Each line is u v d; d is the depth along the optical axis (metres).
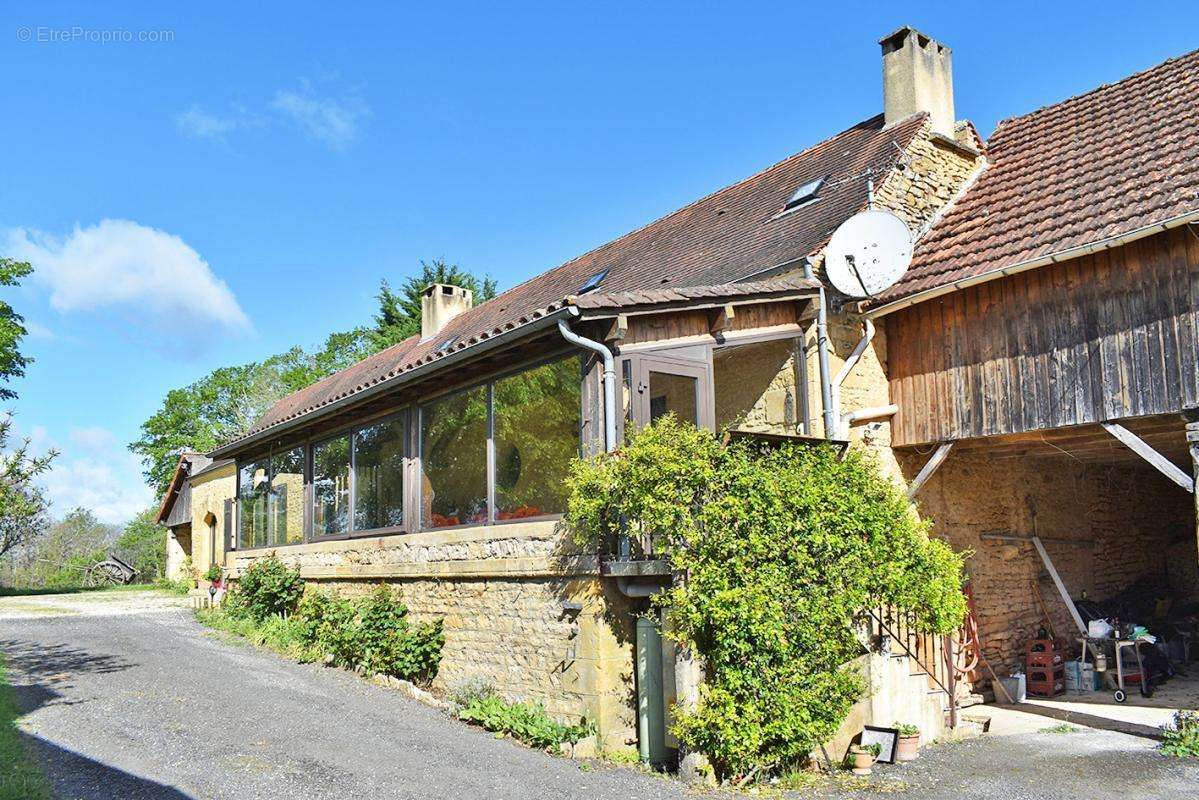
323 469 15.34
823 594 8.01
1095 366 9.31
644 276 14.35
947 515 11.84
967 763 8.70
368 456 13.78
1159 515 16.12
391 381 11.80
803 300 10.57
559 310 8.65
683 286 12.57
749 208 14.49
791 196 13.52
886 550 8.63
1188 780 7.76
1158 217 8.65
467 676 10.77
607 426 8.88
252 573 16.12
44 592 27.52
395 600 12.35
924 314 11.09
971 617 11.59
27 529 28.02
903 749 8.84
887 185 11.66
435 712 9.84
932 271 10.71
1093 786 7.70
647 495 7.83
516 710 9.29
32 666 11.68
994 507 12.56
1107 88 13.02
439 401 11.92
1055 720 10.70
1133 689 12.38
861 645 8.67
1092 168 10.88
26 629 15.70
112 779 6.75
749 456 8.09
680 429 8.39
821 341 10.62
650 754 8.55
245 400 45.25
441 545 11.44
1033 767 8.45
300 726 8.81
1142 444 8.90
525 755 8.33
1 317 29.95
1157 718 10.49
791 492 7.95
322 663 12.44
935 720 10.07
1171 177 9.39
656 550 7.90
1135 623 13.21
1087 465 14.50
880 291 10.73
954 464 12.10
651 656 8.77
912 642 10.42
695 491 7.78
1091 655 12.98
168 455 45.06
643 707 8.73
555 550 9.40
